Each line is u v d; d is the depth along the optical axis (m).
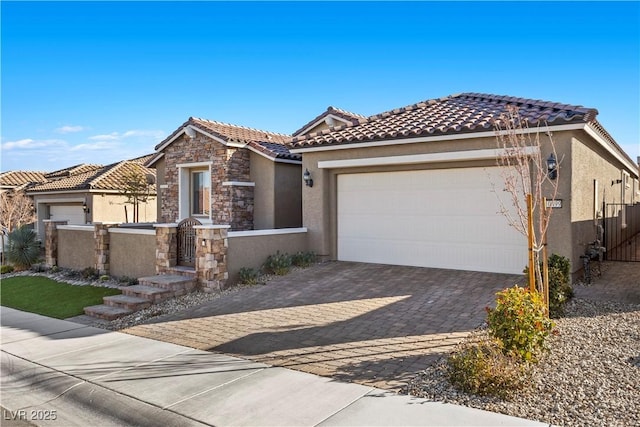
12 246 20.78
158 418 6.26
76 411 6.76
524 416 5.71
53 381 7.80
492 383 6.30
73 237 18.83
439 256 13.98
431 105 16.89
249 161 19.50
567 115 11.41
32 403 7.12
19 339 10.29
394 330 9.14
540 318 7.06
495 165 12.87
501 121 11.72
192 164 19.92
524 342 6.87
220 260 13.33
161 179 23.20
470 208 13.42
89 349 9.35
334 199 16.03
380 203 15.10
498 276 12.71
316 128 22.20
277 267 14.41
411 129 13.77
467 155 12.85
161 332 10.12
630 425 5.36
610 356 7.25
